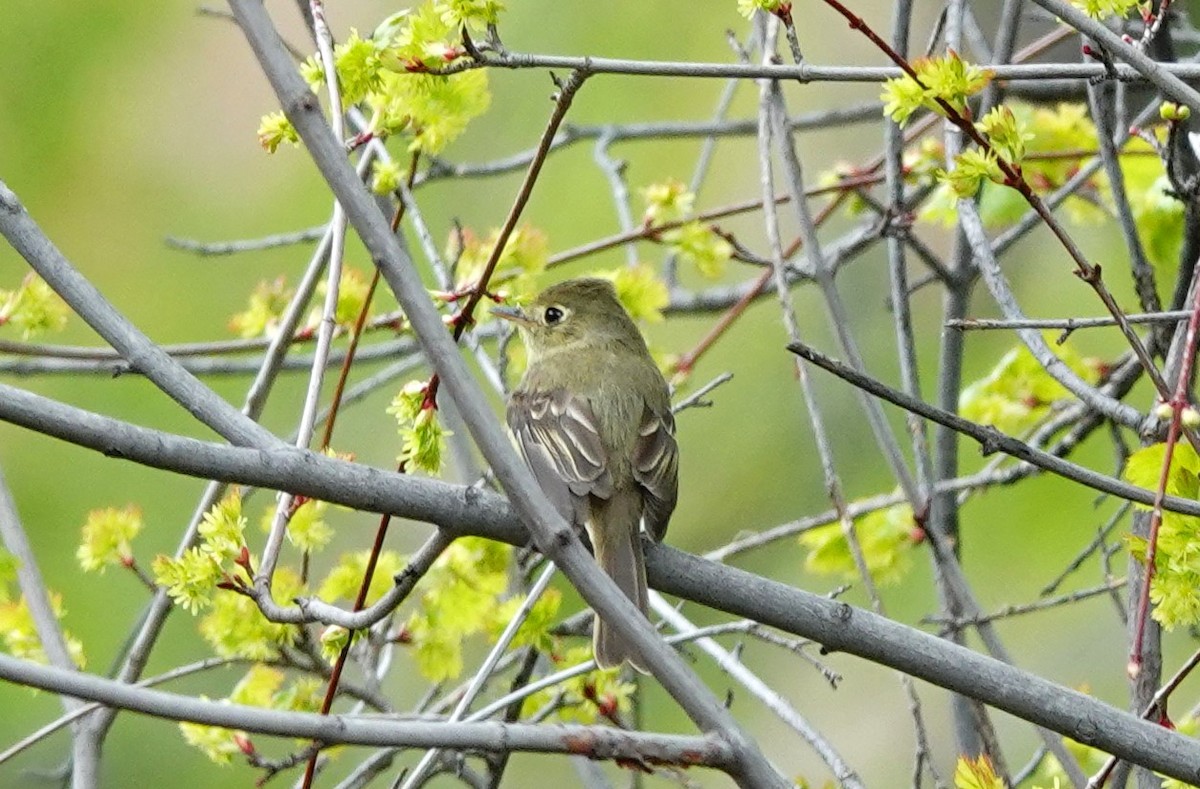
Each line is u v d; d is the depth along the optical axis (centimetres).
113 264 1627
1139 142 1238
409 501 743
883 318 1670
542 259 1050
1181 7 1391
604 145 1316
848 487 1619
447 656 996
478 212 1616
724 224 1680
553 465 977
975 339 1636
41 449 1493
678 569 818
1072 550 1487
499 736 614
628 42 1661
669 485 971
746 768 628
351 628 748
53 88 1673
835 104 1753
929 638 749
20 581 969
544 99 1647
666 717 1500
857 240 1229
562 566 650
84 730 930
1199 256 912
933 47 1032
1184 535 728
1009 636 1484
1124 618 976
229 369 1269
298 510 917
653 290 1102
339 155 662
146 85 1691
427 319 657
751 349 1681
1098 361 1226
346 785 981
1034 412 1165
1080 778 868
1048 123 1230
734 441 1656
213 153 1677
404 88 874
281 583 956
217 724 598
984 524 1516
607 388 1009
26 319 1027
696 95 1664
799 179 1008
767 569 1612
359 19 1703
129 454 688
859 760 1527
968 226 918
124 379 1505
